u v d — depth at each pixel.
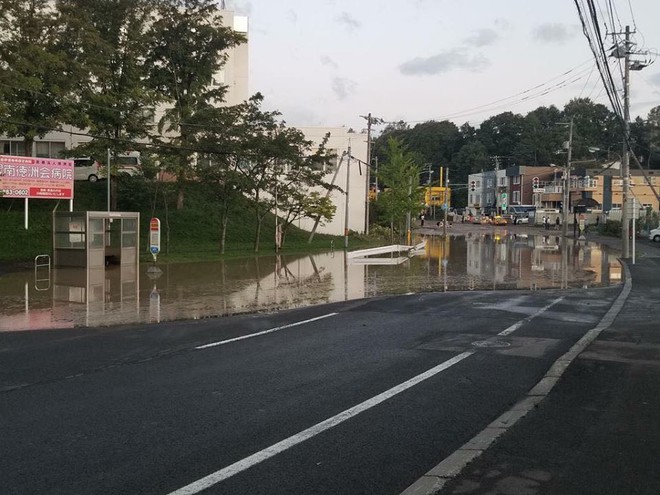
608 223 61.94
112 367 8.00
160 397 6.57
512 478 4.41
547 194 96.44
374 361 8.33
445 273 23.27
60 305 14.12
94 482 4.39
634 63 29.70
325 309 13.57
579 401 6.35
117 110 27.94
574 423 5.65
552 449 4.99
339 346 9.39
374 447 5.11
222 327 11.23
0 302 14.53
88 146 27.98
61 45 27.28
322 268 25.05
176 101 34.84
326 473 4.56
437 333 10.49
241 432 5.46
